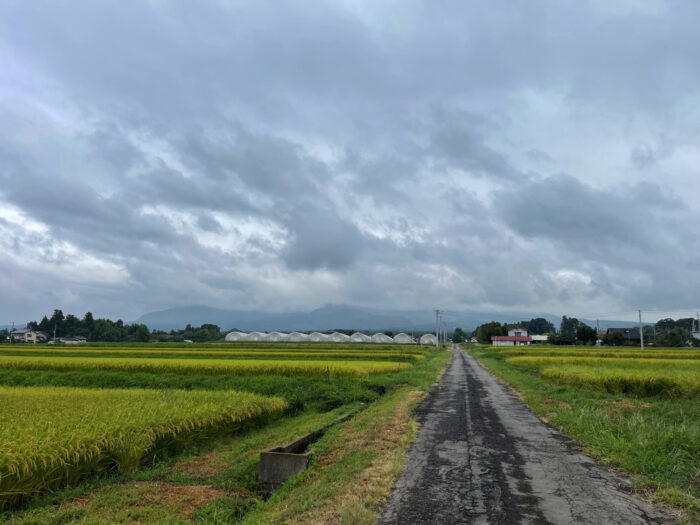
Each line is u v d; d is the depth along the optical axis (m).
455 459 8.16
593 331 100.44
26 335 116.81
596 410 13.14
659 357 43.19
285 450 8.66
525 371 32.59
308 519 5.38
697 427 10.19
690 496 6.04
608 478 7.02
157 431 9.31
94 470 8.10
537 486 6.59
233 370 25.75
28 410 9.93
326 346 75.50
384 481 6.68
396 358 46.50
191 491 7.48
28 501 6.82
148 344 77.00
